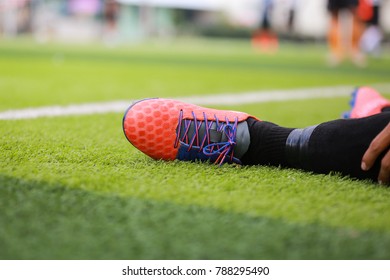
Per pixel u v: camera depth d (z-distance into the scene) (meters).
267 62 14.94
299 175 2.31
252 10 31.16
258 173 2.33
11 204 1.79
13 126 3.45
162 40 29.64
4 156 2.44
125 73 9.57
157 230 1.62
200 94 6.58
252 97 6.41
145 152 2.44
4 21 24.88
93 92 6.30
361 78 10.31
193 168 2.36
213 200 1.89
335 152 2.25
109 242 1.54
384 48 27.33
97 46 20.91
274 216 1.75
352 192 2.07
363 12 15.50
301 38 29.86
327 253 1.51
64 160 2.42
